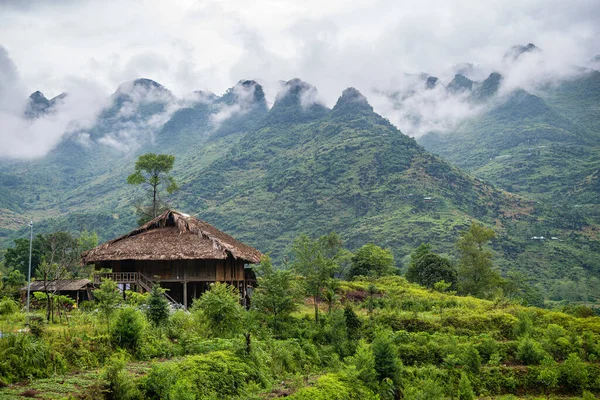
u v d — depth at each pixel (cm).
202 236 3984
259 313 3067
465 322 3519
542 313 4069
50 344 1872
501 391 2772
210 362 2022
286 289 3173
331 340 2984
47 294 2527
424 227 13525
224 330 2600
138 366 1931
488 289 6488
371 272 6206
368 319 3434
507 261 12525
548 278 11850
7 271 6500
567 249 13475
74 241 5588
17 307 2888
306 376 2425
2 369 1645
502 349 3130
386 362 2434
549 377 2828
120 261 4016
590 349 3294
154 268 3962
